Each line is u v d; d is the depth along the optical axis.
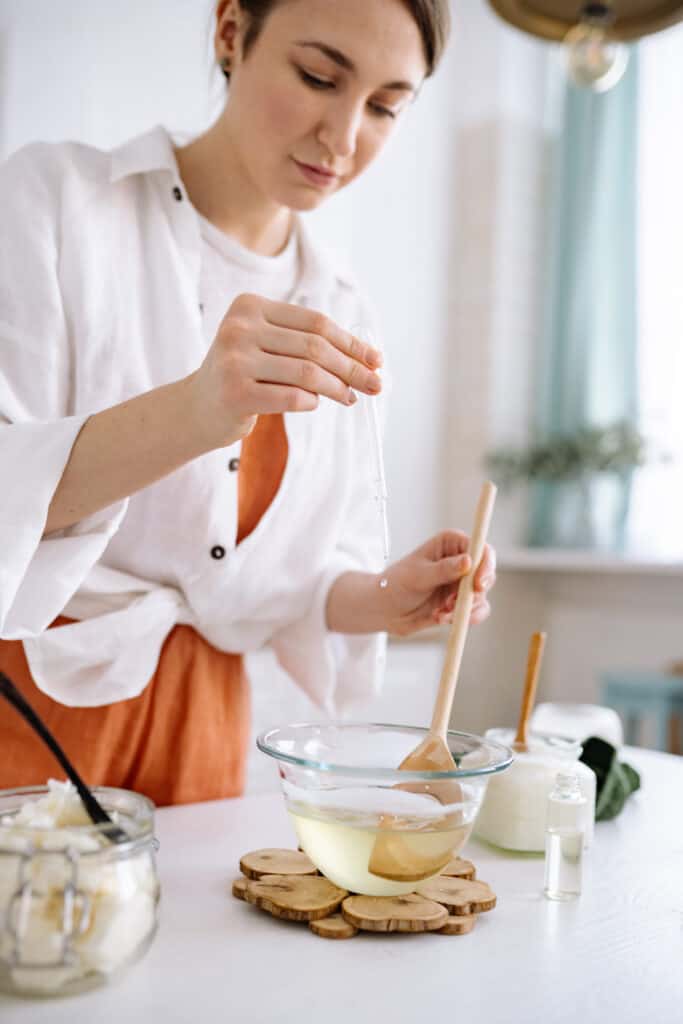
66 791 0.63
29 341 0.98
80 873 0.56
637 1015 0.58
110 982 0.59
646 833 0.99
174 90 2.97
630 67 3.46
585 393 3.50
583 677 3.55
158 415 0.80
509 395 3.64
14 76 2.61
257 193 1.18
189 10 3.00
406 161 3.55
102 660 1.02
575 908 0.76
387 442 3.52
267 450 1.18
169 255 1.11
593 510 3.47
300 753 0.78
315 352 0.74
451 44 3.70
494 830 0.92
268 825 0.94
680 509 3.33
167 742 1.10
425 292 3.62
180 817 0.96
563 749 0.97
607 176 3.49
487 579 1.00
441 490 3.69
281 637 1.29
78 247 1.03
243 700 1.20
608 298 3.48
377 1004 0.58
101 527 0.94
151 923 0.60
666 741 2.79
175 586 1.12
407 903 0.71
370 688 1.31
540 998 0.60
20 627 0.90
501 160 3.60
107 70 2.82
